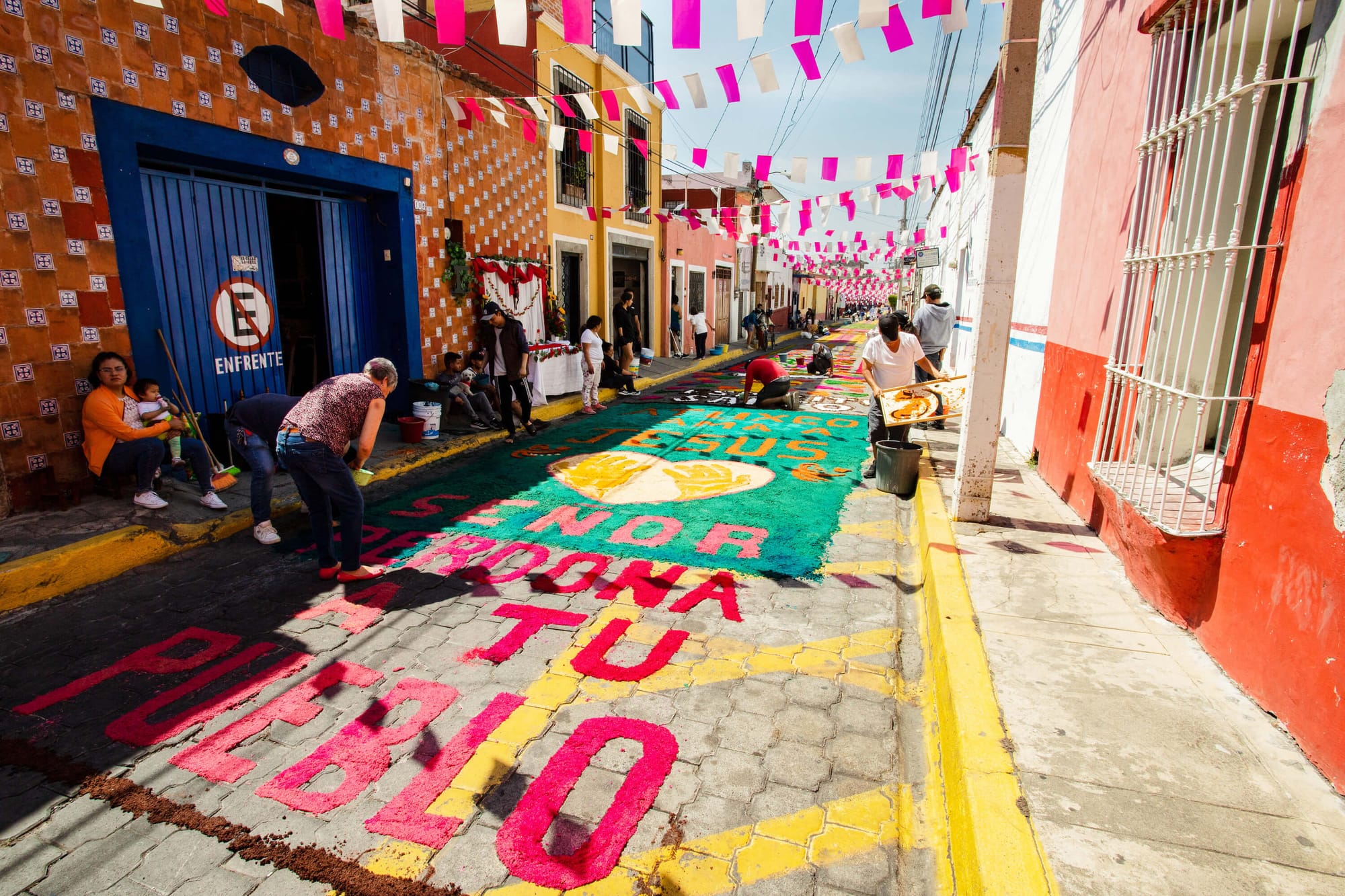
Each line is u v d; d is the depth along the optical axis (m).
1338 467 2.13
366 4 6.93
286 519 5.25
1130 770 2.24
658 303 17.48
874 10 4.08
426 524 5.23
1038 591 3.58
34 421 4.56
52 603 3.85
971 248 11.09
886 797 2.45
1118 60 4.39
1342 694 2.11
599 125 12.93
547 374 10.11
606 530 5.07
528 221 10.34
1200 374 3.57
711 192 22.20
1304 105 2.46
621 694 3.04
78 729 2.78
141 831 2.27
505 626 3.64
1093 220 4.73
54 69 4.50
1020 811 2.06
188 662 3.28
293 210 7.36
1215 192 3.34
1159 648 3.01
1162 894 1.79
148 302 5.18
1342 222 2.18
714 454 7.56
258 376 6.44
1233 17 2.72
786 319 37.88
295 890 2.05
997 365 4.45
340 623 3.67
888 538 4.99
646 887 2.07
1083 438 4.72
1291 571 2.38
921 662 3.37
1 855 2.16
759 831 2.29
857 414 10.25
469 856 2.18
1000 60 4.20
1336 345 2.17
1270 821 2.03
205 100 5.45
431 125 8.01
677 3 3.71
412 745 2.70
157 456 4.75
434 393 7.62
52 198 4.54
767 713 2.93
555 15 10.91
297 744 2.71
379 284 7.84
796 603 3.95
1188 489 3.10
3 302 4.36
